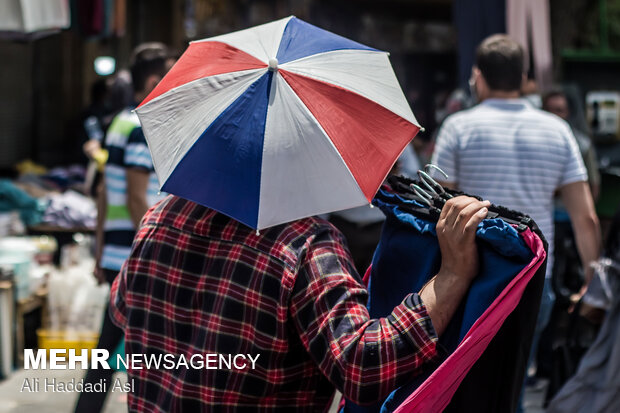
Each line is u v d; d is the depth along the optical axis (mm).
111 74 11906
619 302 3908
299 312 1855
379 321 1827
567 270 5395
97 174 6273
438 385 1781
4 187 7137
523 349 1902
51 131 10953
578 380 3996
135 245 2107
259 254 1903
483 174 3812
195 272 1980
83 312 5684
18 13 5359
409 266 2021
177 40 13484
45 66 10828
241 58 2016
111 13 7691
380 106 1968
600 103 8680
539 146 3785
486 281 1825
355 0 13664
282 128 1885
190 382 1944
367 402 1786
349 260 1922
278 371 1914
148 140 2016
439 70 14430
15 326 5520
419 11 14281
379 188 2012
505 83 3854
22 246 6090
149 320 2047
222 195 1871
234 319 1903
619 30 10805
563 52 8734
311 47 2057
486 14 7918
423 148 8836
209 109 1945
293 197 1861
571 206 3883
